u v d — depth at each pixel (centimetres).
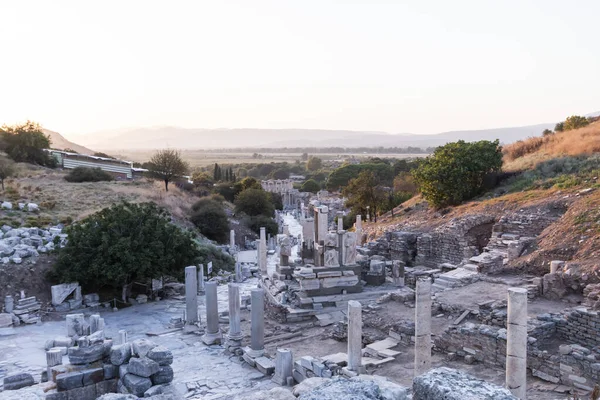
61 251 3406
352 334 1820
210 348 2517
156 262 3484
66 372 1454
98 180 7519
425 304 1689
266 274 3544
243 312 3192
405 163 12150
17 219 4478
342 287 2953
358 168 12556
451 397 652
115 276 3300
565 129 6756
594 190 3275
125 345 1516
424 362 1692
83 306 3372
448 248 3709
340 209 8944
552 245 2800
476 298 2383
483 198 4266
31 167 8019
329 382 816
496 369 1820
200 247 5012
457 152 4481
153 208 3788
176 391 1484
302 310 2819
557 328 1898
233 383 2022
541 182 3984
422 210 4869
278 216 9469
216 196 8512
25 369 2252
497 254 3083
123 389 1454
